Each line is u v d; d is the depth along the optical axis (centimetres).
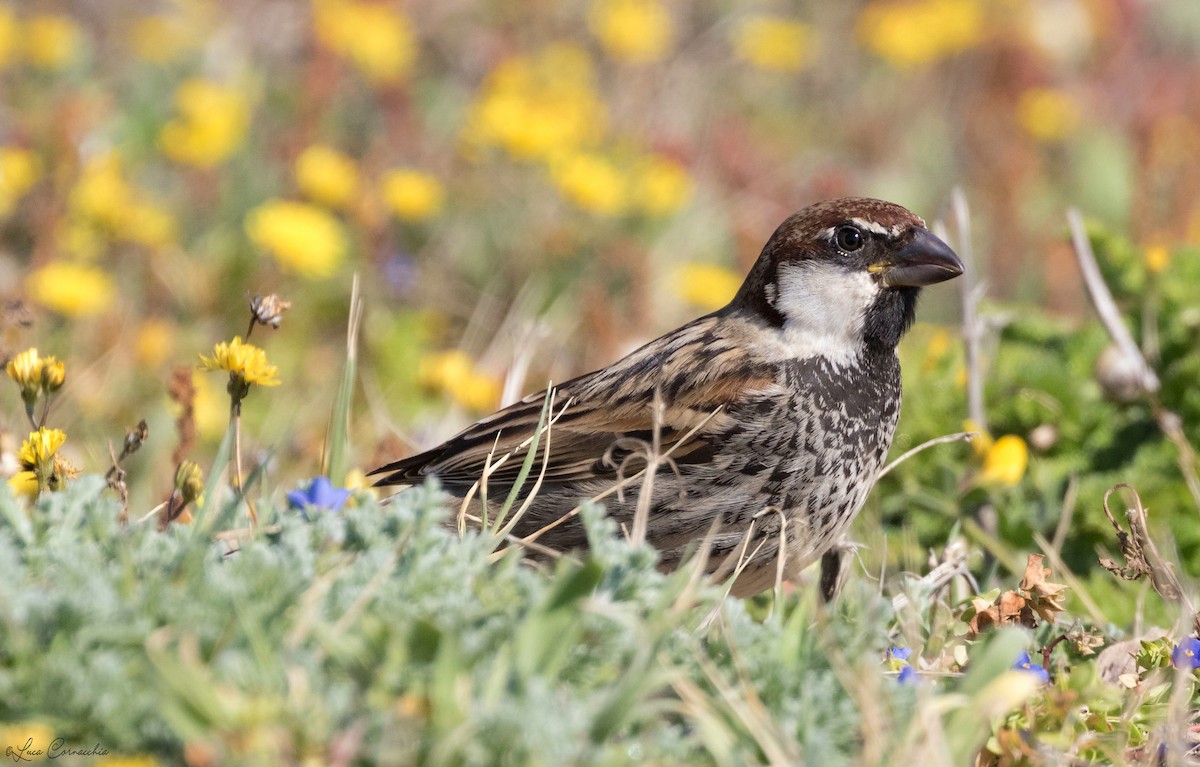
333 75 1625
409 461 913
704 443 852
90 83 1731
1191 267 1117
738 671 565
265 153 1622
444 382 1153
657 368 892
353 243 1484
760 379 865
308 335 1402
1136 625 758
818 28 2219
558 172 1578
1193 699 661
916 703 553
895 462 891
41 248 1338
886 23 2081
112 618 507
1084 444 1012
